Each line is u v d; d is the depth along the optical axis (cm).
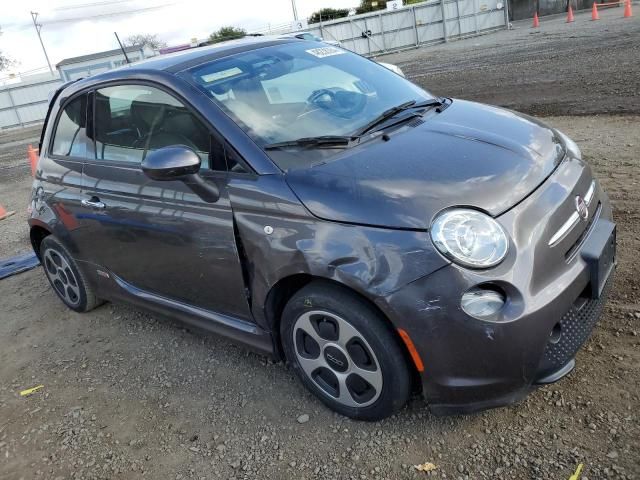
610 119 699
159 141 315
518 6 3159
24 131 2759
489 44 2125
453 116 312
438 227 220
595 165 537
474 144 268
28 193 955
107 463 281
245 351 351
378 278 223
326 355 262
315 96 316
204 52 341
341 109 310
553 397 258
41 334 434
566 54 1338
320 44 380
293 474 250
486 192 233
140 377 348
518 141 276
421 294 218
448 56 2019
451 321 217
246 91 304
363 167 250
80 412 326
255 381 320
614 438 230
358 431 266
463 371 225
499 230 222
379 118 302
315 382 276
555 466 224
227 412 300
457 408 235
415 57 2317
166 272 328
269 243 255
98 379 356
